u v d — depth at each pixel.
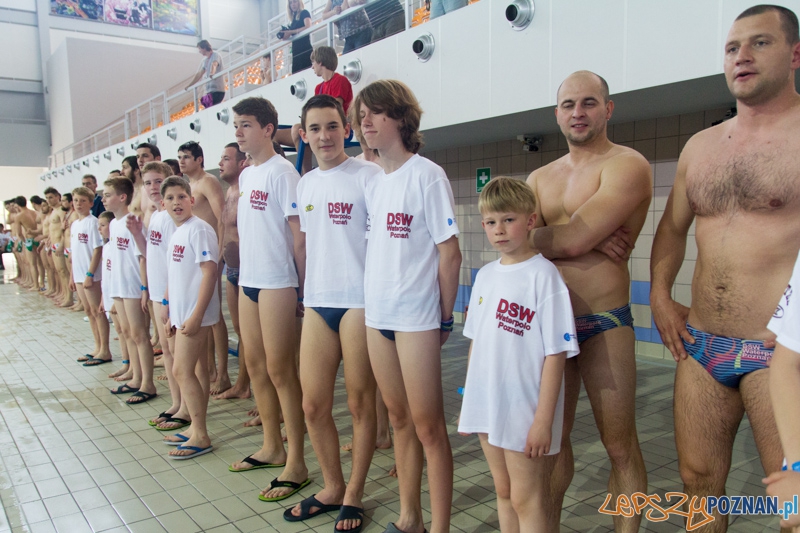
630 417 1.84
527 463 1.71
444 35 4.61
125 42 18.06
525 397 1.70
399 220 1.97
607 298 1.83
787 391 1.11
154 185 3.52
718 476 1.71
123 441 3.36
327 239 2.27
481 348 1.78
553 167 2.05
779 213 1.46
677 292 4.74
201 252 3.01
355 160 2.35
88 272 5.15
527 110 4.03
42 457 3.14
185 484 2.78
